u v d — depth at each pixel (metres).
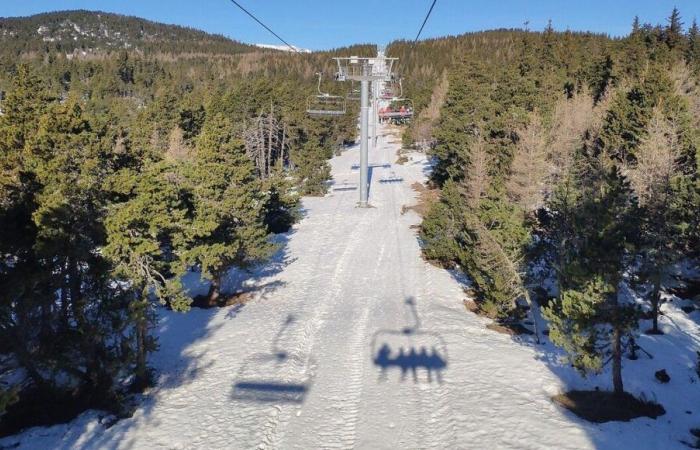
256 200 28.36
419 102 113.81
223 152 25.77
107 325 17.20
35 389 17.38
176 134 65.25
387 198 58.03
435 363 20.38
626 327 15.62
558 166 41.59
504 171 39.22
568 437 14.34
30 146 16.61
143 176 17.34
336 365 20.58
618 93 47.81
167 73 178.62
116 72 169.12
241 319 26.16
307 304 28.06
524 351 21.39
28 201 16.30
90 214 16.72
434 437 15.25
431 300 28.41
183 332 24.81
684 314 25.91
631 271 19.16
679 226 23.39
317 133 86.81
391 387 18.58
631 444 13.95
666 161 28.92
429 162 83.12
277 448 15.04
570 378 18.69
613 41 96.44
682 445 14.05
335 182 70.75
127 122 86.19
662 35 81.94
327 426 16.17
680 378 19.00
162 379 19.77
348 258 36.59
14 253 15.80
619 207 16.36
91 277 17.27
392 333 23.69
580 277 15.92
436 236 34.16
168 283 18.59
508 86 54.25
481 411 16.28
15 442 15.11
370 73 49.34
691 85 54.41
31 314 16.53
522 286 22.73
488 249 23.20
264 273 33.91
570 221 21.53
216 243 23.67
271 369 20.23
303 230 45.06
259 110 74.62
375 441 15.24
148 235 17.80
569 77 73.19
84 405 17.25
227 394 18.34
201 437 15.49
